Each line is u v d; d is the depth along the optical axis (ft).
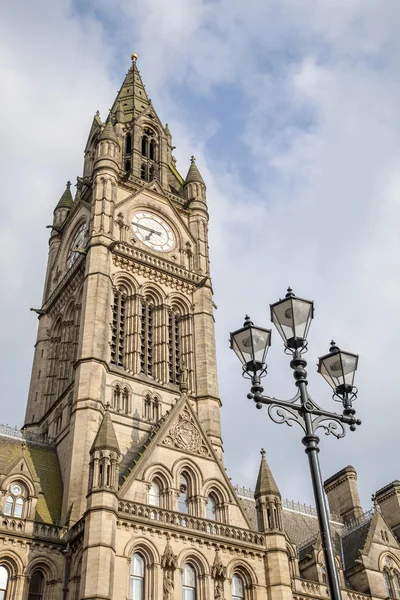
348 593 222.48
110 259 261.03
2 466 202.49
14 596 164.25
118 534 167.94
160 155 337.31
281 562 187.42
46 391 261.85
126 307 257.34
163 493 191.62
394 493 270.87
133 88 369.50
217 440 230.27
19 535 172.55
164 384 241.35
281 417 94.43
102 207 275.80
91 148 350.23
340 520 278.05
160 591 166.20
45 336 281.54
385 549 242.58
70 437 209.05
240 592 181.98
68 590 168.96
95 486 171.42
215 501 200.13
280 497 202.28
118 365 237.86
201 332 265.95
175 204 313.12
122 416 218.59
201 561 177.68
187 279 278.87
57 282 296.92
